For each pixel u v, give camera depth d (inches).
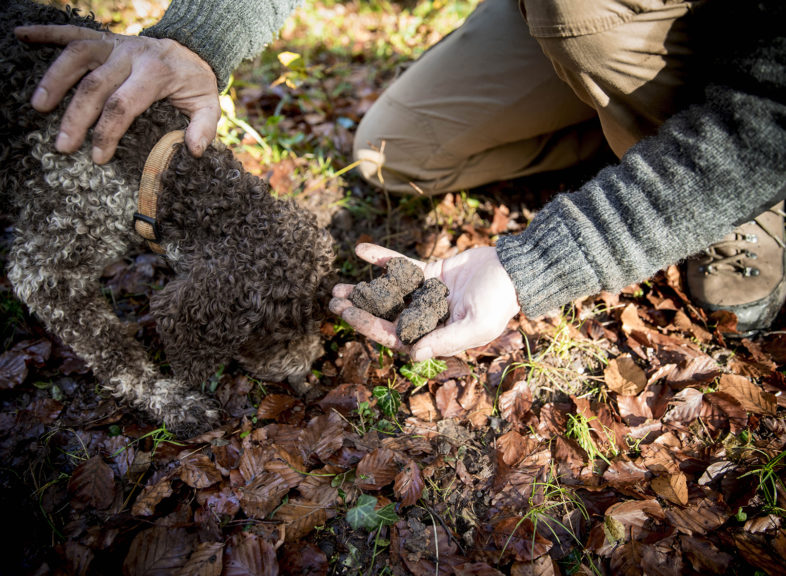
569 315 30.2
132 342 26.5
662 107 24.0
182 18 25.0
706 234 20.7
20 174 22.0
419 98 32.6
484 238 33.8
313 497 22.8
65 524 22.6
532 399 26.7
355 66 51.5
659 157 20.9
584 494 23.5
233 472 23.6
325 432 24.7
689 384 26.7
